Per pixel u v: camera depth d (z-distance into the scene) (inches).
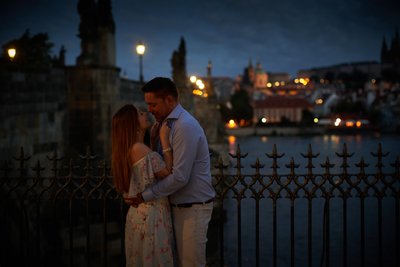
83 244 442.3
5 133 522.0
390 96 6786.4
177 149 170.7
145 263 173.9
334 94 7795.3
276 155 202.5
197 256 178.4
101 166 206.1
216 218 628.7
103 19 783.7
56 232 436.1
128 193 176.2
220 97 7401.6
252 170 1317.7
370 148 3353.8
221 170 205.0
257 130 5792.3
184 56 1514.5
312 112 6830.7
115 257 435.8
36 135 619.8
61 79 724.7
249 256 628.4
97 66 759.1
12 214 349.4
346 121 6343.5
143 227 175.0
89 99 760.3
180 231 179.3
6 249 275.7
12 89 543.5
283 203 935.7
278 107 6801.2
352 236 721.0
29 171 581.6
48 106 665.6
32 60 671.1
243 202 940.0
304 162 1704.0
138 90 1020.5
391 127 6053.2
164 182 171.2
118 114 177.3
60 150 709.9
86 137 765.3
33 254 390.6
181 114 175.2
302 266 579.5
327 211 209.0
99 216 467.8
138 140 177.9
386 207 906.1
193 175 176.7
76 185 205.8
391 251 640.4
